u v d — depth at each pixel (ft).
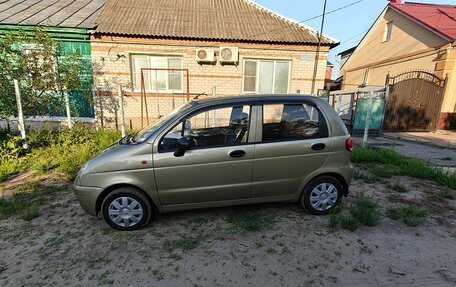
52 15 31.60
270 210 11.88
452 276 7.78
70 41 30.66
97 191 9.90
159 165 10.00
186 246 9.26
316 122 11.22
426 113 40.14
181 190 10.33
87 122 32.55
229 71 33.99
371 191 14.26
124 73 32.37
